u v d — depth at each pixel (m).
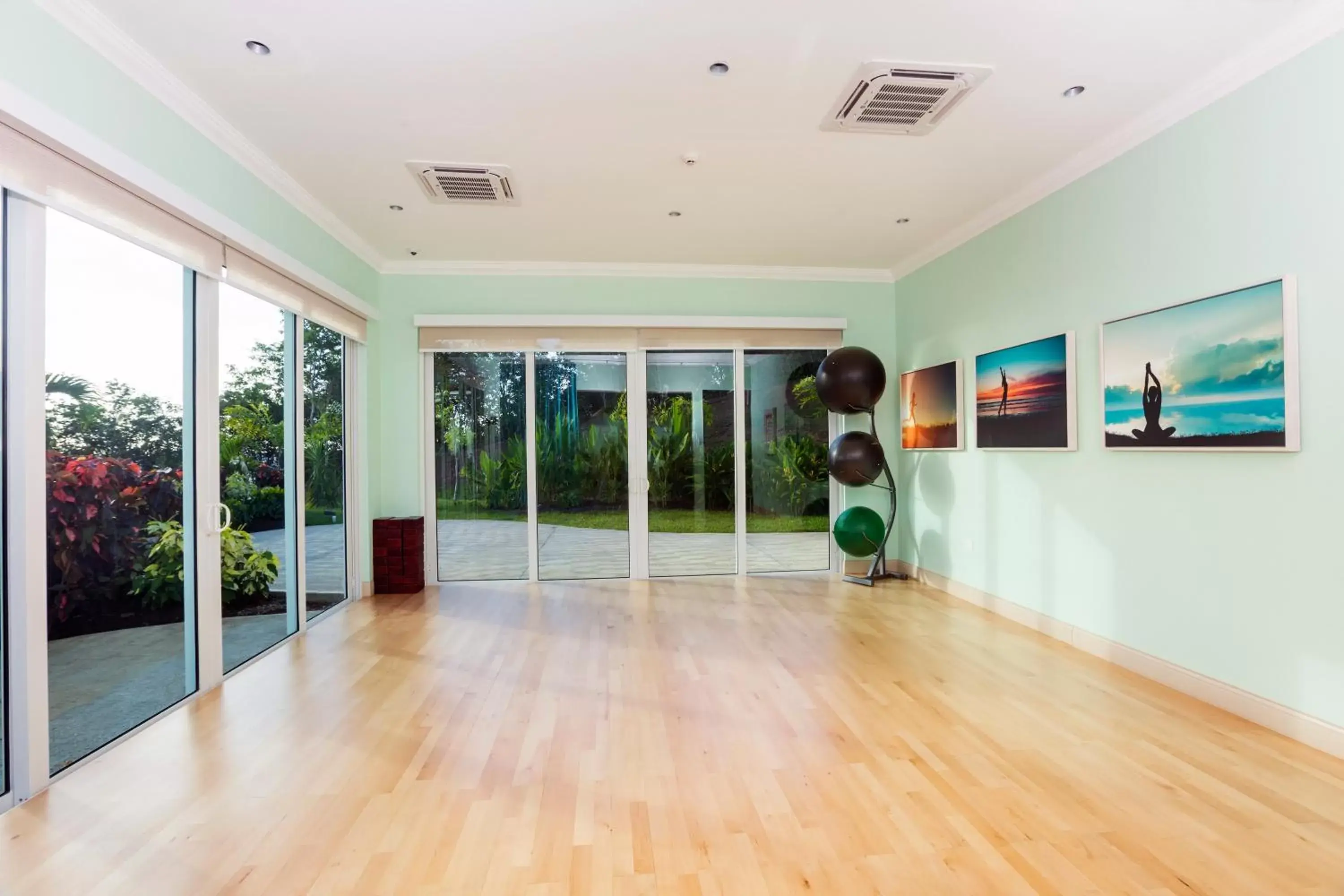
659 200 4.29
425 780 2.39
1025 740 2.68
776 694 3.19
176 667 3.08
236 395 3.56
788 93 3.01
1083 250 3.73
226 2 2.36
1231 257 2.88
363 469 5.24
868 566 5.96
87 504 2.60
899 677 3.41
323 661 3.71
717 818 2.14
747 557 6.07
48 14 2.26
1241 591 2.88
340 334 5.01
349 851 1.97
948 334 5.18
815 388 6.11
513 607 4.93
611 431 5.92
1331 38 2.48
